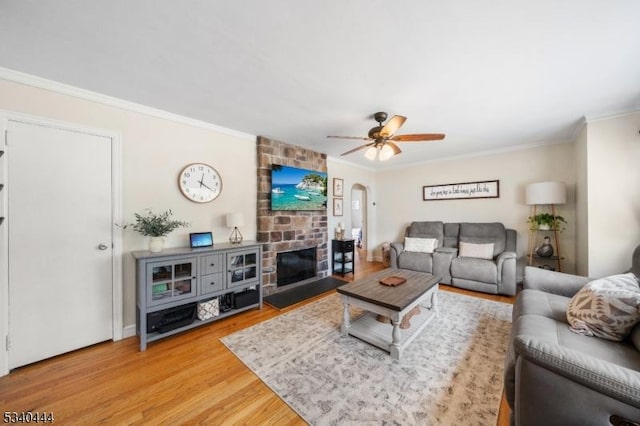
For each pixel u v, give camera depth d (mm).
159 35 1461
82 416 1406
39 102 1920
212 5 1240
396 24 1372
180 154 2684
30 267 1886
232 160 3143
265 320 2656
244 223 3256
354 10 1274
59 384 1668
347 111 2559
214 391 1604
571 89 2105
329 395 1555
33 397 1549
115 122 2271
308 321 2609
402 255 4262
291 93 2180
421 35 1463
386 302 1963
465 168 4523
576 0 1206
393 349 1925
